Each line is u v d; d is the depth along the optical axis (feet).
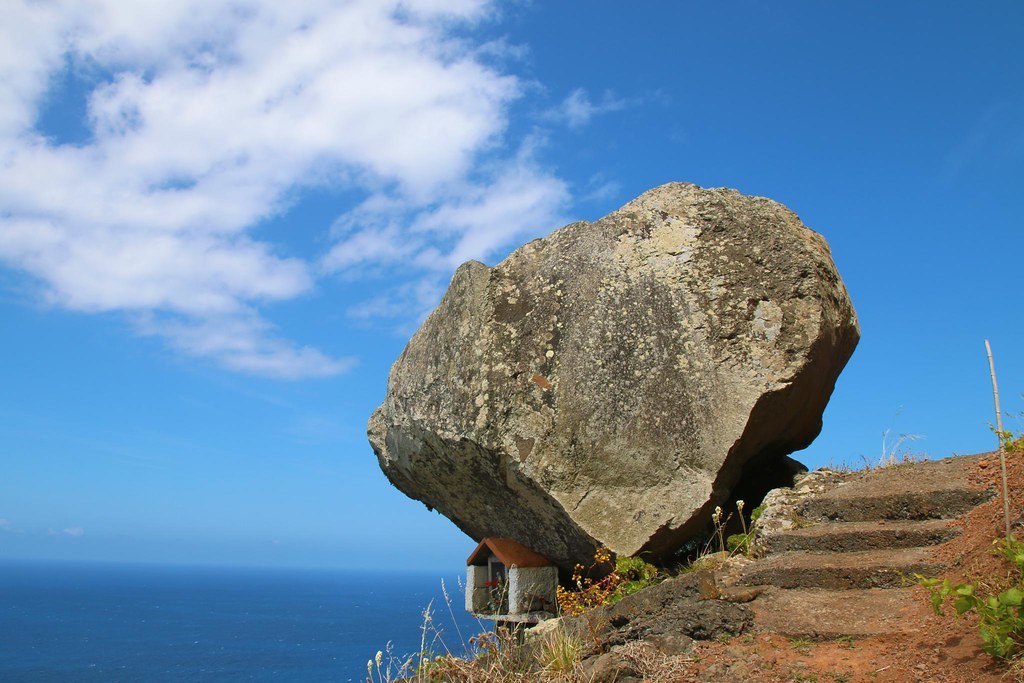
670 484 24.43
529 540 28.09
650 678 14.94
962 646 13.94
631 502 24.70
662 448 24.70
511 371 27.50
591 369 26.25
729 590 18.52
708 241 26.61
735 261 25.98
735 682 14.28
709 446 24.14
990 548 16.80
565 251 28.37
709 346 24.90
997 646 13.01
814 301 24.91
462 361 28.89
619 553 24.26
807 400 25.93
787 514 22.22
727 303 25.29
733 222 26.78
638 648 15.89
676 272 26.20
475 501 30.09
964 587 13.84
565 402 26.27
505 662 17.35
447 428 28.50
